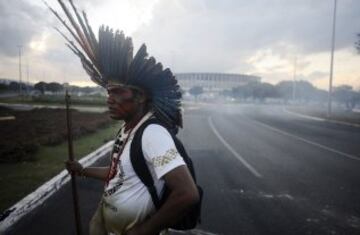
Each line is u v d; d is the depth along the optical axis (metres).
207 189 6.18
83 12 1.62
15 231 4.09
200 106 54.94
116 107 1.55
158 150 1.38
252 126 19.81
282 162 8.84
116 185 1.52
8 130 13.94
